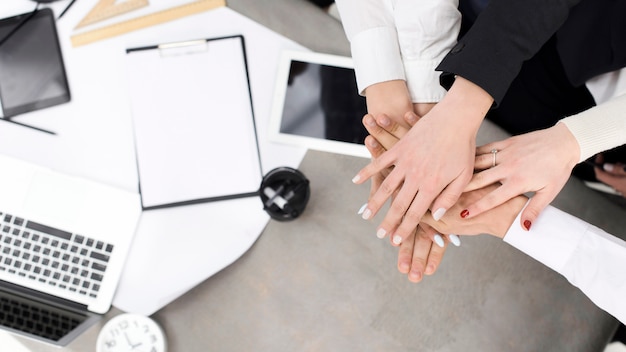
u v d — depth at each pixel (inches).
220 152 38.2
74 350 35.8
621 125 29.7
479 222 32.9
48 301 35.7
